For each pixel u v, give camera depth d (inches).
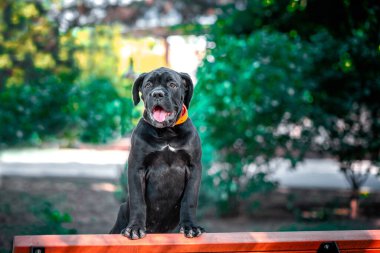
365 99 316.8
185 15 611.8
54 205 316.2
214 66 306.3
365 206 352.2
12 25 485.1
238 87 299.9
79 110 331.3
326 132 321.7
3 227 244.8
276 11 348.5
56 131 355.3
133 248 110.1
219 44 321.1
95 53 649.0
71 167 567.5
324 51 308.8
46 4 514.9
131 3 671.8
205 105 303.4
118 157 705.6
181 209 134.3
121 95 309.0
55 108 342.6
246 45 312.5
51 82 350.0
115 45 670.5
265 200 371.9
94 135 339.6
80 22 587.5
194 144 137.5
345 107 313.3
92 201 340.2
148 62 619.2
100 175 490.0
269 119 306.8
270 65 309.4
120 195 339.9
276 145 312.2
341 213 327.3
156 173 138.3
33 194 353.4
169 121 131.4
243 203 360.8
